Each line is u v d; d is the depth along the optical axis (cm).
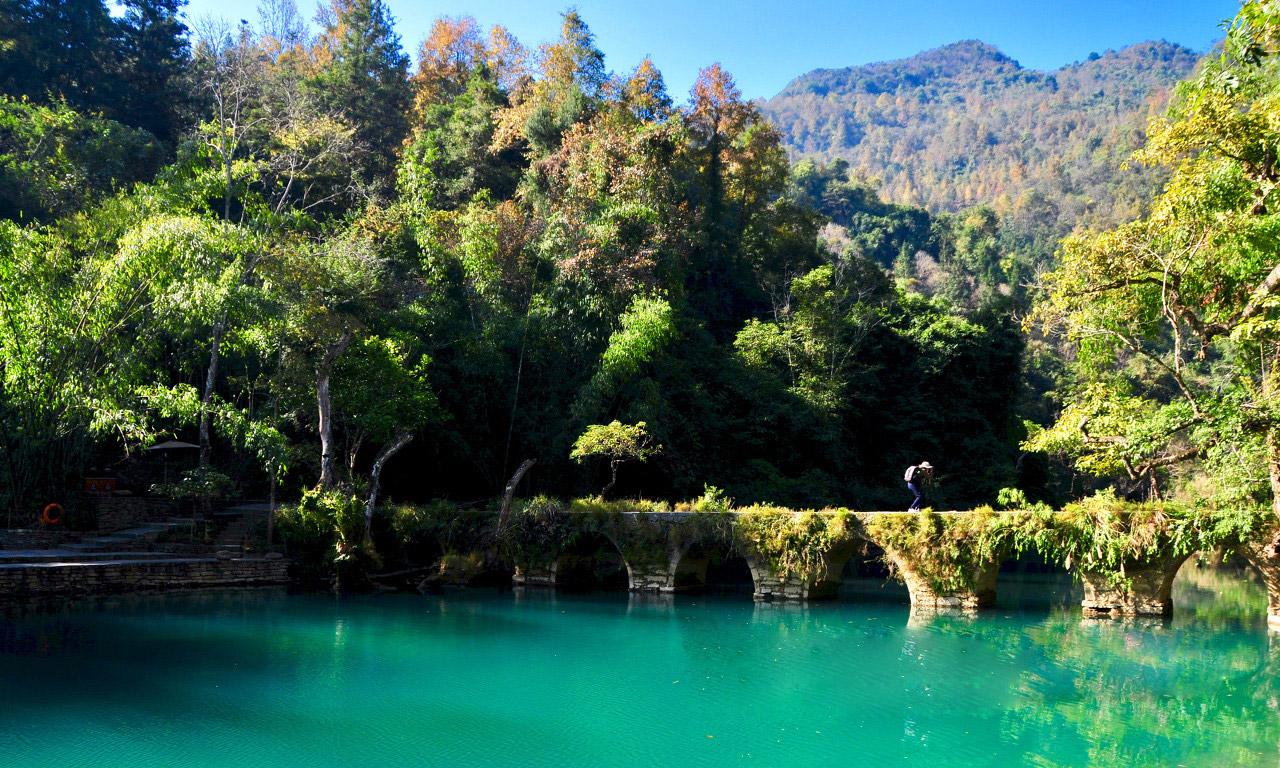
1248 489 1598
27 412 2030
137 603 1831
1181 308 1712
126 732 970
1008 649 1548
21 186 2847
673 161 3700
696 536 2236
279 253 2350
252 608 1856
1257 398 1566
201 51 4006
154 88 3831
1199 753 983
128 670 1241
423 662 1387
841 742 1012
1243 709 1166
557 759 934
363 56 4575
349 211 3381
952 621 1853
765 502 2956
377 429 2439
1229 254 1578
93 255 2244
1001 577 3016
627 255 3034
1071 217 9456
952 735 1043
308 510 2264
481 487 3006
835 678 1323
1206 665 1421
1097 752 984
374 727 1030
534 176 3656
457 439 2761
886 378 3841
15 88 3312
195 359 2605
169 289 2112
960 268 7800
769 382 3353
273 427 2341
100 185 3061
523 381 2950
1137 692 1248
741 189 4594
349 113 4291
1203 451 1717
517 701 1167
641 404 2777
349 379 2450
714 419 3106
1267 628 1752
